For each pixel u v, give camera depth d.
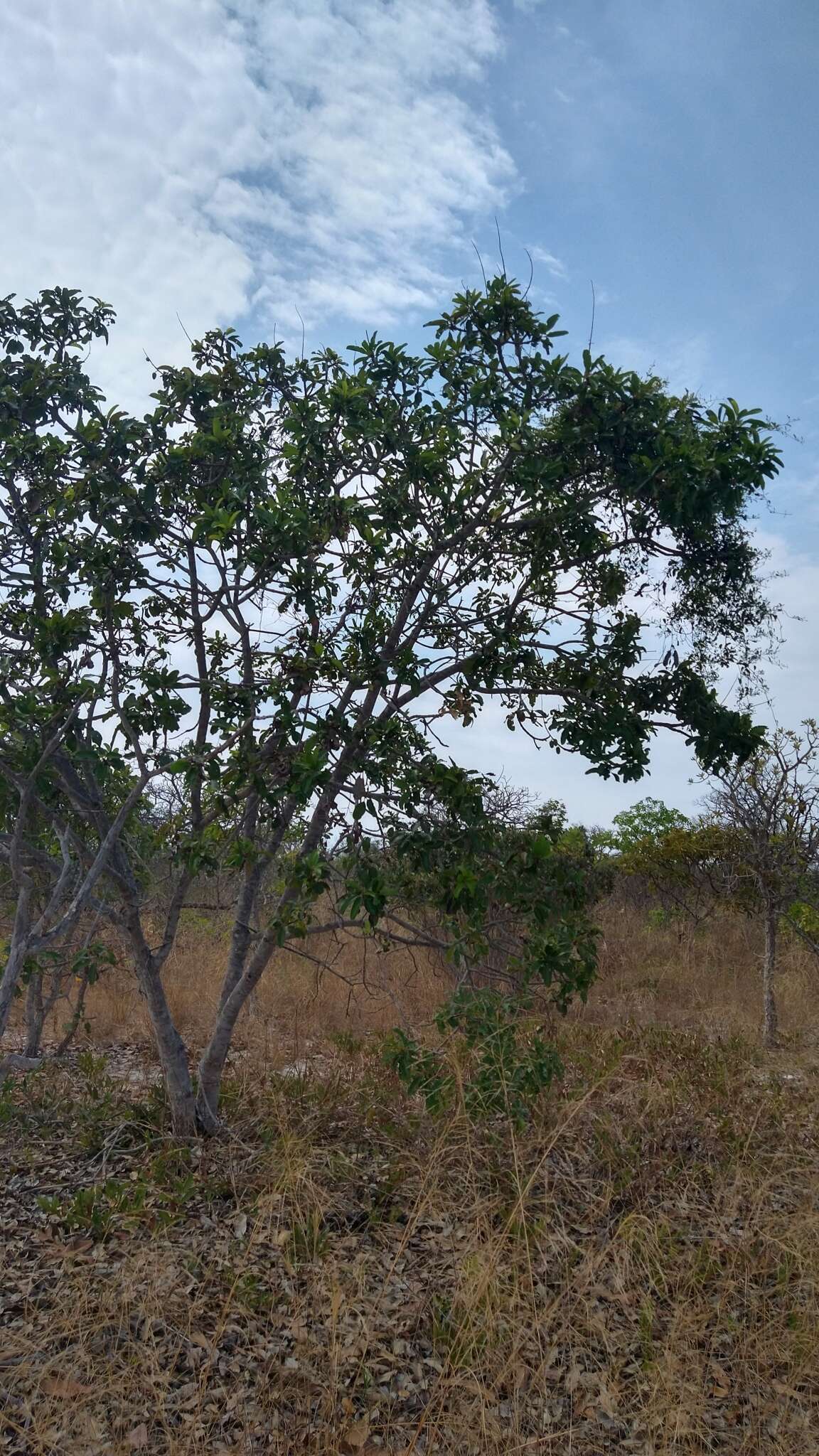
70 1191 5.02
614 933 13.82
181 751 5.25
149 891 7.21
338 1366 3.56
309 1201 4.63
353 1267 4.18
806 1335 3.67
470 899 4.98
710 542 5.73
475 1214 4.49
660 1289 4.00
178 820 5.43
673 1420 3.21
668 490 5.16
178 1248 4.32
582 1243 4.41
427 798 5.37
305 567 5.64
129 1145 5.66
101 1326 3.64
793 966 11.45
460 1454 3.20
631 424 5.19
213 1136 5.68
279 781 5.34
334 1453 3.12
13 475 5.54
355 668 5.19
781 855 9.10
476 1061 5.43
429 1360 3.66
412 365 5.69
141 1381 3.41
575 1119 5.62
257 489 5.79
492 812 6.97
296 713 5.02
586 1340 3.72
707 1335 3.80
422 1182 4.66
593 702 5.84
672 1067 6.78
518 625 6.07
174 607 5.87
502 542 5.97
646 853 12.64
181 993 9.05
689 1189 4.95
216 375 6.23
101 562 5.32
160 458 5.74
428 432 5.72
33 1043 7.29
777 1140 5.48
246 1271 4.13
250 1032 8.07
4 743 5.01
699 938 13.27
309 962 10.05
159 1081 6.88
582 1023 8.02
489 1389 3.43
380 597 6.07
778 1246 4.25
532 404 5.51
